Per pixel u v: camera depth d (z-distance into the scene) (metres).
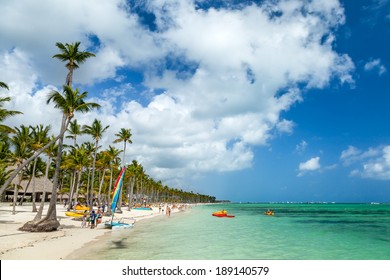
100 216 34.38
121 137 59.50
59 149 27.73
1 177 50.91
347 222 60.34
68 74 30.09
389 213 107.50
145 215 60.25
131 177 88.88
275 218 70.62
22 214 38.66
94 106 29.08
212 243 26.95
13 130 27.73
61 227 30.69
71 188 61.34
